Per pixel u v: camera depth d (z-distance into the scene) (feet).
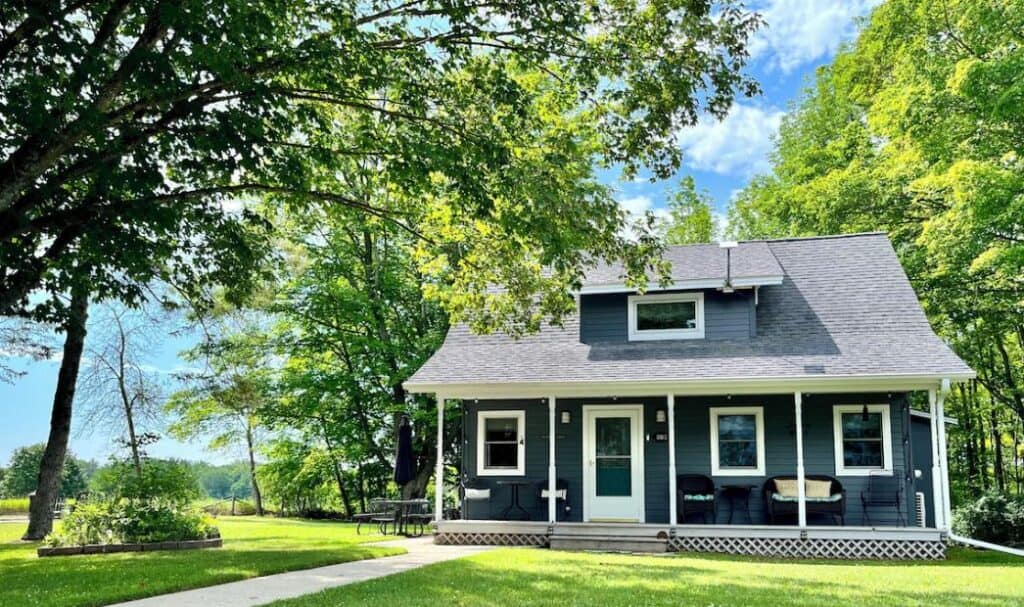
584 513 58.65
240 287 47.37
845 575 36.40
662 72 38.55
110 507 48.55
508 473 60.29
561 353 60.44
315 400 90.89
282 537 59.31
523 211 39.27
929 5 62.90
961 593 29.99
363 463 100.17
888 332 55.88
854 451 55.01
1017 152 58.23
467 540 54.44
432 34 41.70
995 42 57.67
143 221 36.68
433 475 100.07
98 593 27.76
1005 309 77.05
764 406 56.85
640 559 43.86
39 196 35.81
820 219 83.51
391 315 93.71
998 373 95.35
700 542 51.39
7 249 37.45
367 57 37.04
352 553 42.60
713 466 56.95
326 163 40.16
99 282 41.88
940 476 49.80
